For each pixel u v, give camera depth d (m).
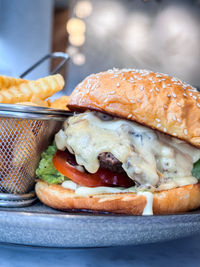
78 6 1.66
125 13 1.71
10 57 1.42
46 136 0.26
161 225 0.18
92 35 1.74
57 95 0.81
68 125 0.26
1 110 0.23
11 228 0.17
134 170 0.23
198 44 1.67
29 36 1.42
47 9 1.42
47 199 0.24
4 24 1.40
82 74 1.76
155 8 1.68
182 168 0.24
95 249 0.20
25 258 0.18
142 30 1.71
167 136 0.25
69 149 0.25
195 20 1.65
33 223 0.17
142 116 0.23
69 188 0.25
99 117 0.25
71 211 0.24
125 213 0.23
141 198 0.22
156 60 1.71
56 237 0.18
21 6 1.40
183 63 1.69
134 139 0.24
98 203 0.23
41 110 0.24
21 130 0.24
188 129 0.23
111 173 0.24
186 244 0.21
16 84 0.29
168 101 0.24
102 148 0.23
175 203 0.23
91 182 0.24
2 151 0.24
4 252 0.19
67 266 0.17
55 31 1.69
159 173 0.23
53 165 0.26
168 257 0.19
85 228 0.17
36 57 1.43
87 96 0.25
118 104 0.24
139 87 0.24
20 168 0.25
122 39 1.73
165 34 1.68
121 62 1.75
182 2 1.65
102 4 1.72
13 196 0.25
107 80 0.25
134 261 0.18
